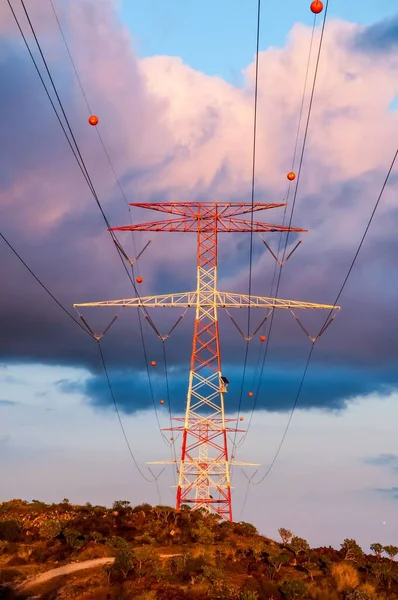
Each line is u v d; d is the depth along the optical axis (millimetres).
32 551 68500
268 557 66125
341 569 63219
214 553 68438
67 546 70062
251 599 53188
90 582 58281
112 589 56250
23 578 60500
